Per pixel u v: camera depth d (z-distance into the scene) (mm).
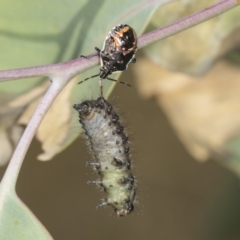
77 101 210
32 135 194
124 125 211
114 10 213
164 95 254
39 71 194
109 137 205
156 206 331
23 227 193
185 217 329
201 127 247
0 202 194
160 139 327
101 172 207
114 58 197
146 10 211
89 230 328
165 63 240
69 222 327
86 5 214
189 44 238
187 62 240
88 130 205
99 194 329
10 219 194
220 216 275
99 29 213
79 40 213
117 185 207
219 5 197
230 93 250
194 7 234
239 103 248
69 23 214
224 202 275
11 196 194
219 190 277
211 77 252
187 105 251
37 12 215
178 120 251
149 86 256
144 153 328
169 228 328
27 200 323
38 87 215
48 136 210
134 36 198
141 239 327
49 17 215
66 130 210
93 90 209
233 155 241
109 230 328
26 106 214
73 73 195
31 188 324
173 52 239
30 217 194
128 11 212
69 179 328
